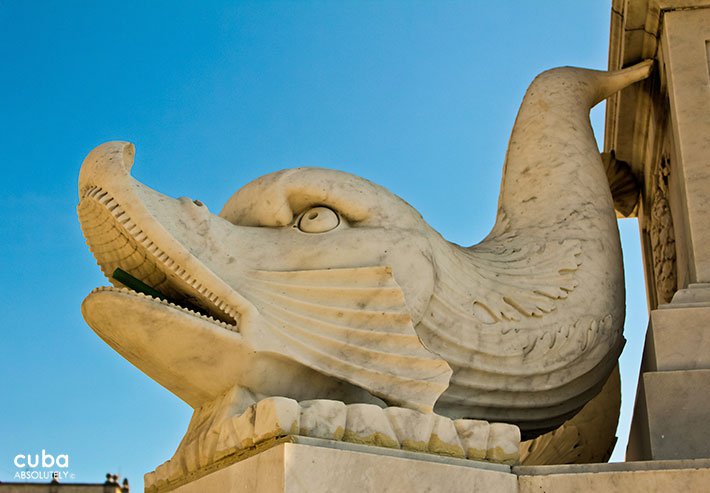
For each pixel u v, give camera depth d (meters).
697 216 5.32
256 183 4.75
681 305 4.96
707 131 5.52
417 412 4.19
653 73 6.35
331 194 4.63
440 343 4.66
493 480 4.07
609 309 5.19
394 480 3.90
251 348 4.28
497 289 4.92
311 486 3.75
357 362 4.35
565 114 5.85
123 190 4.31
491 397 4.79
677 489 4.00
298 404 3.98
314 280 4.44
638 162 7.05
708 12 5.85
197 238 4.43
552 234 5.32
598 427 5.72
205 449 4.27
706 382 4.66
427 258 4.62
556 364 4.90
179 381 4.48
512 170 5.76
